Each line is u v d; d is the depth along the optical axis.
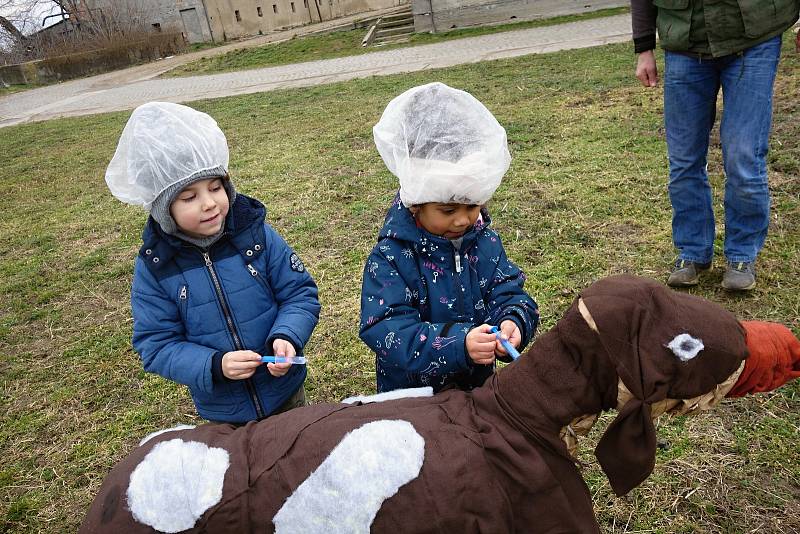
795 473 2.46
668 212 4.51
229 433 1.70
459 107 1.89
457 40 15.72
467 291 2.08
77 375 3.74
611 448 1.50
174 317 2.26
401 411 1.63
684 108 3.40
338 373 3.40
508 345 1.83
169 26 28.19
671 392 1.42
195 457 1.60
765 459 2.52
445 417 1.59
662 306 1.46
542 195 5.07
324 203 5.70
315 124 9.08
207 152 2.11
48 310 4.57
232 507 1.50
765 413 2.72
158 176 2.05
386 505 1.45
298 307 2.33
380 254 2.07
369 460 1.49
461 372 2.00
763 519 2.31
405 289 2.04
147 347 2.22
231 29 29.11
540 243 4.33
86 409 3.44
